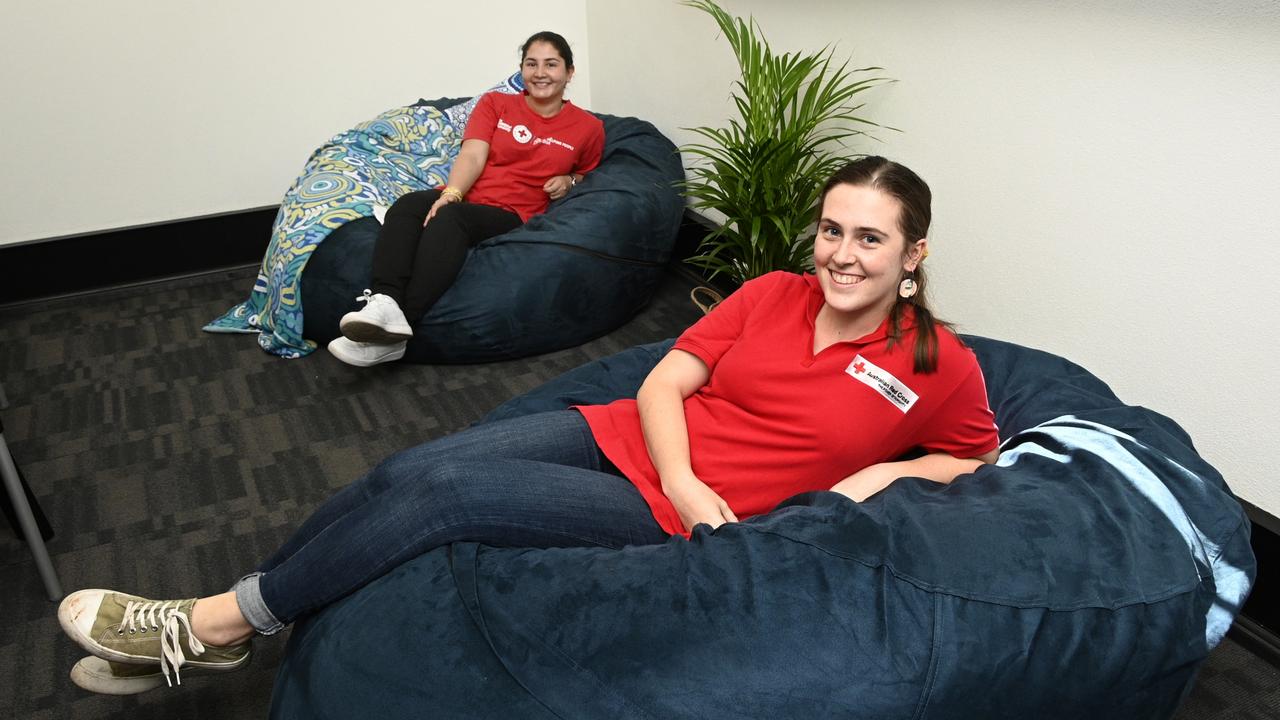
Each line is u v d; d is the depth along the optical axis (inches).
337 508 58.1
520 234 116.4
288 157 153.3
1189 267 73.5
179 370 117.1
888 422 55.1
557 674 45.5
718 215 138.6
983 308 95.7
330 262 114.9
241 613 53.6
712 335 61.4
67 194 140.5
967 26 89.1
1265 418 70.4
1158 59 72.2
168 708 64.9
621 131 143.3
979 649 46.7
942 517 51.7
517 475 53.4
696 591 48.1
